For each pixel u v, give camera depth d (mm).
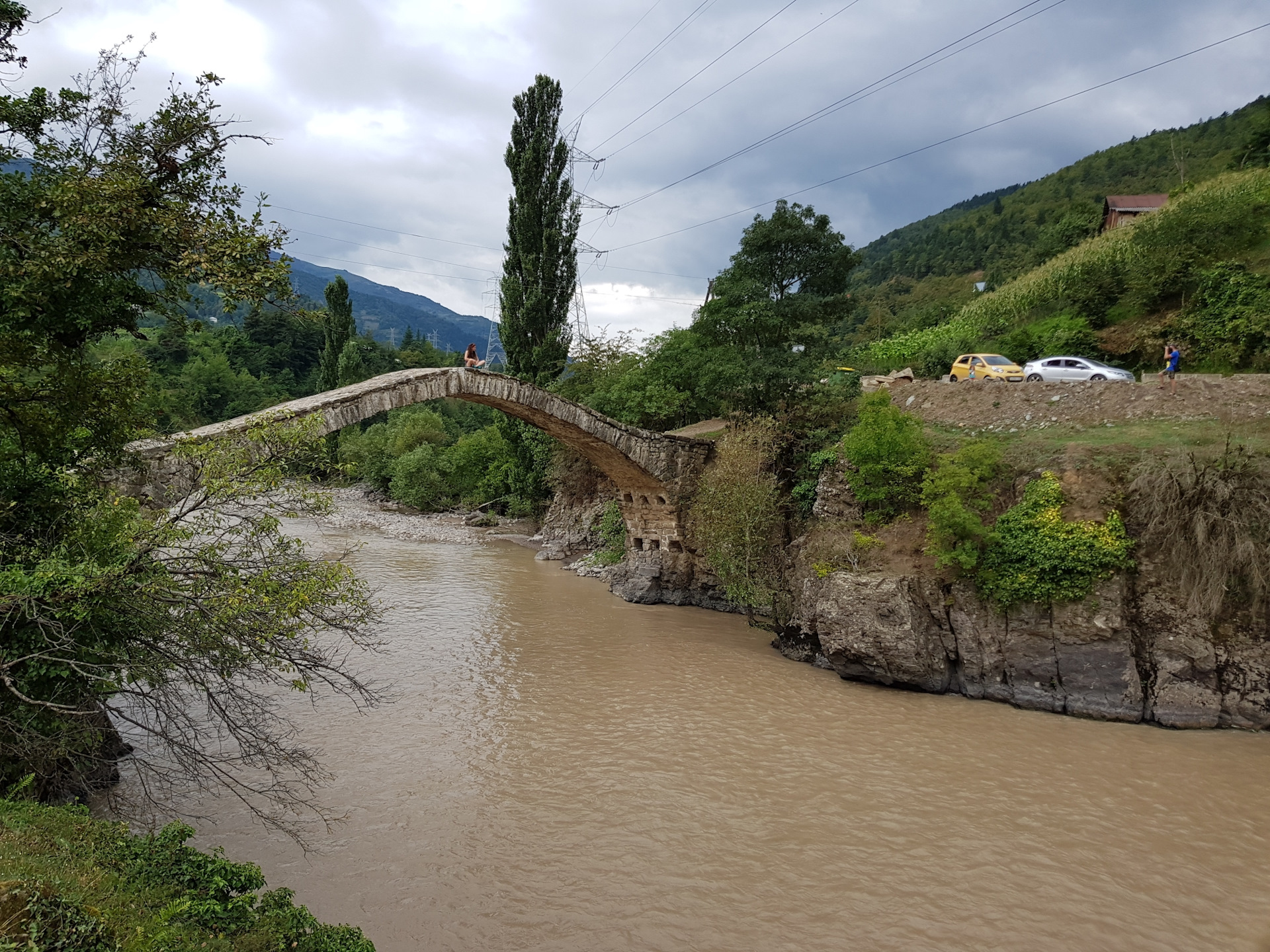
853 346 57125
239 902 7867
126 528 10586
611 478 34469
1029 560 19719
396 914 10867
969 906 11289
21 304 9844
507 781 15156
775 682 21469
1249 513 18078
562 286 48562
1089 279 40781
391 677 21344
